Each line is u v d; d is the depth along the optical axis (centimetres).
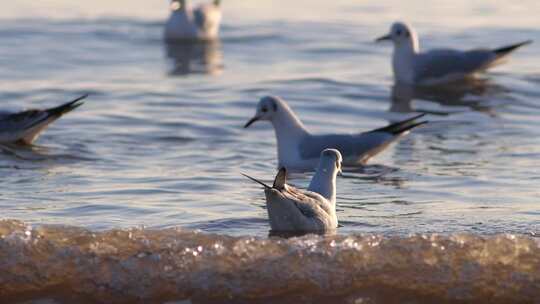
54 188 1514
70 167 1667
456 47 2798
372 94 2306
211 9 3098
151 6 3538
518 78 2473
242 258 1114
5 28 3070
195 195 1473
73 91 2306
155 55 2823
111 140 1864
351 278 1089
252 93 2284
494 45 2825
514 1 3472
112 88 2347
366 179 1598
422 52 2473
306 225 1247
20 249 1138
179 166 1675
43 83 2391
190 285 1086
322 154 1345
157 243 1148
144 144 1838
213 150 1803
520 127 1988
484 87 2394
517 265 1103
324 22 3209
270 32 3088
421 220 1329
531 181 1554
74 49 2841
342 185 1556
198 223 1313
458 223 1309
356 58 2720
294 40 2967
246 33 3089
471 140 1883
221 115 2072
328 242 1141
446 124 2033
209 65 2666
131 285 1091
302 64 2639
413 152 1797
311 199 1272
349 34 3016
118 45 2945
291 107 2159
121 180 1569
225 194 1482
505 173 1612
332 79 2442
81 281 1101
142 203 1422
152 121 2012
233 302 1066
